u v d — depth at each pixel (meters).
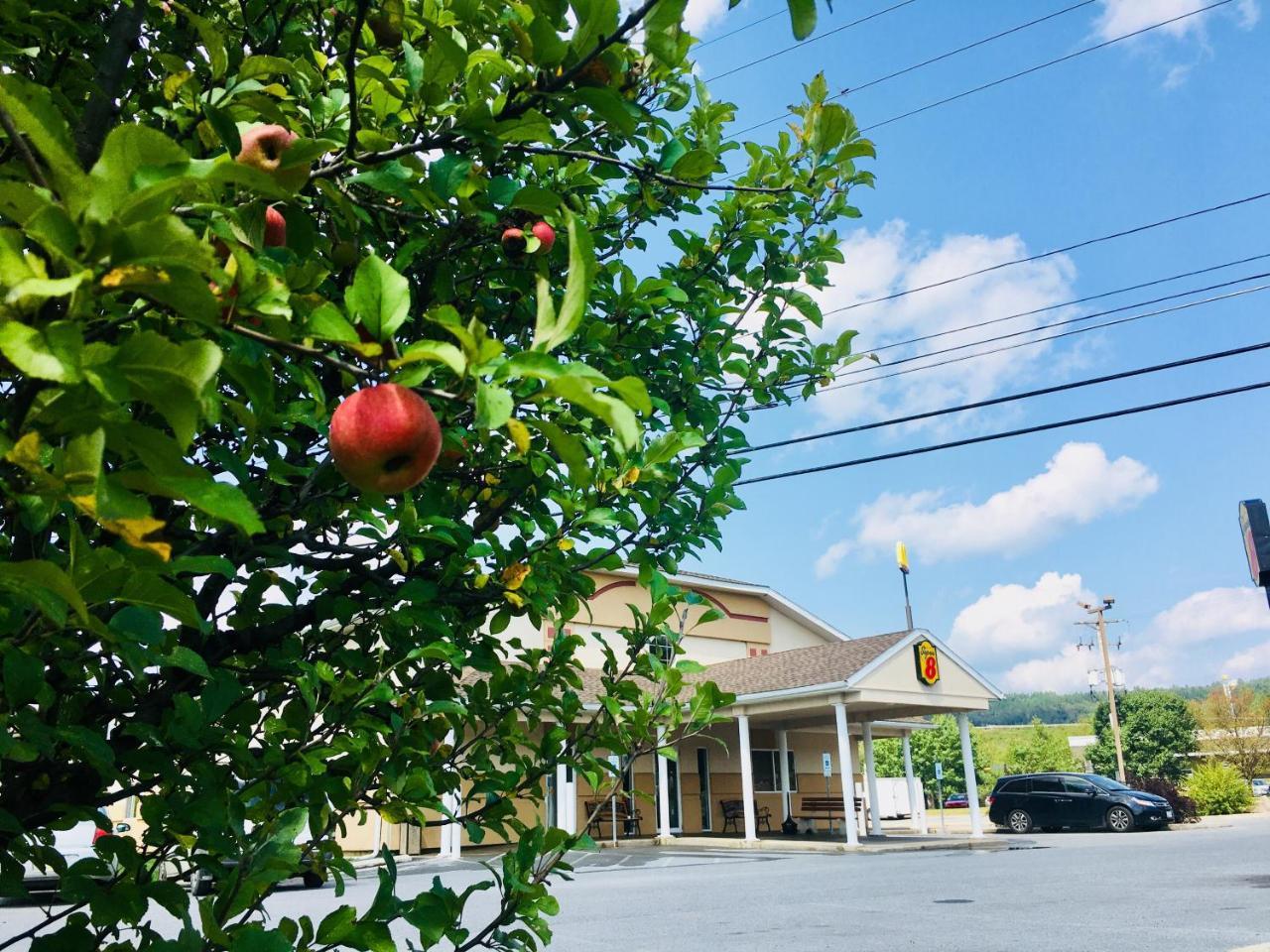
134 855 1.80
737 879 14.72
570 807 22.05
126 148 0.98
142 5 1.61
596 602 24.84
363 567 2.36
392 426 1.13
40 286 0.88
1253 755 61.91
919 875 14.55
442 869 16.41
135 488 1.06
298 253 1.85
